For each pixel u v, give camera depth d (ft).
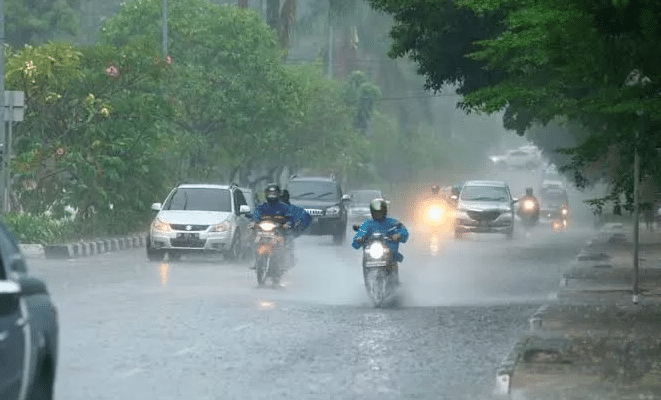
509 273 178.50
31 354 51.88
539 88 105.60
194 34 352.49
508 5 109.70
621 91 94.63
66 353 88.33
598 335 98.78
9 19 428.56
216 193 200.95
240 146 363.97
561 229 364.99
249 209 193.98
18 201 236.43
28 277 53.47
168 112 249.14
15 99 210.79
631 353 87.86
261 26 360.28
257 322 109.70
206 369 81.82
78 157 233.76
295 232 151.12
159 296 133.18
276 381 77.36
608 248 231.30
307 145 453.58
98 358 85.97
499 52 110.83
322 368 83.30
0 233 53.47
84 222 236.02
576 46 95.71
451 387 75.87
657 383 75.20
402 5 200.03
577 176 130.41
